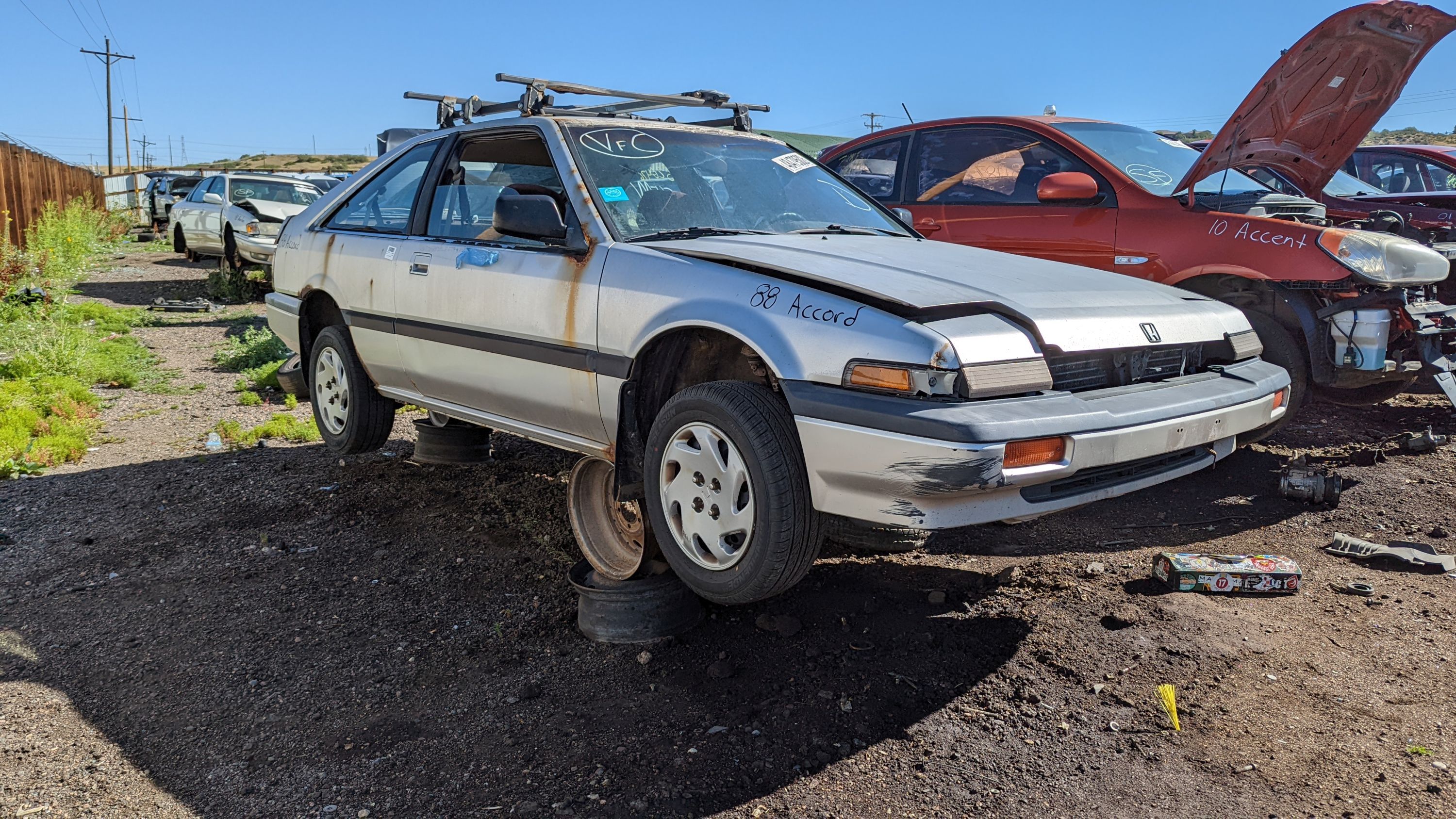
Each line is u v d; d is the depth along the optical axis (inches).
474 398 166.7
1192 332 134.9
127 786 102.9
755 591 118.3
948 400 106.2
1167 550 163.6
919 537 123.3
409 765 105.5
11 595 150.6
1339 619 136.8
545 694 119.5
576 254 143.6
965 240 248.1
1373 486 195.0
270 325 221.9
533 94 166.9
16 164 687.7
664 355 135.4
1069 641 129.5
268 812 98.4
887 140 277.1
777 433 115.6
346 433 200.1
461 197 173.0
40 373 307.6
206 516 185.5
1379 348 192.1
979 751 105.6
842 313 114.0
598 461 146.4
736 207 160.1
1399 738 106.7
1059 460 109.8
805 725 111.0
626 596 131.0
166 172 1253.7
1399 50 191.8
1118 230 221.0
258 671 126.8
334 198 206.4
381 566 160.4
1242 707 113.6
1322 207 219.0
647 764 104.2
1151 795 97.7
